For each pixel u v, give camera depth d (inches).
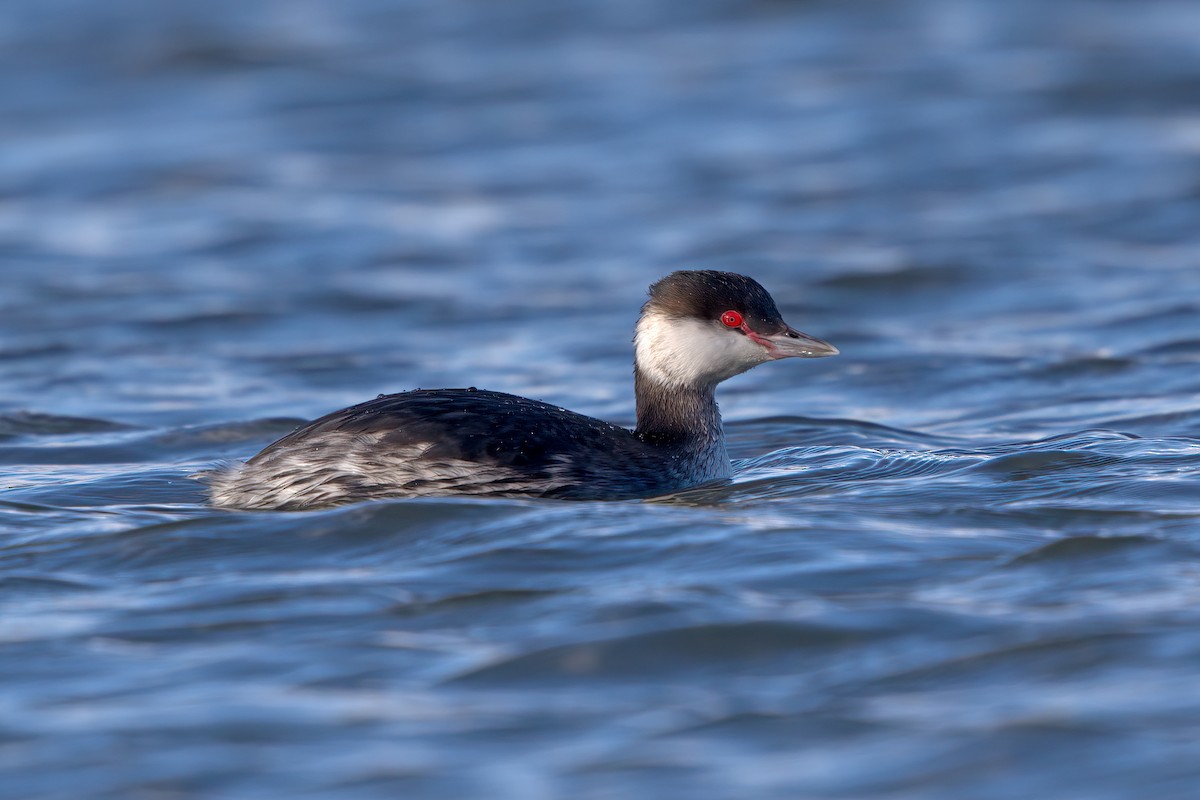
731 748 275.3
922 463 502.6
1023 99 1310.3
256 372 704.4
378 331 781.9
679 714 289.9
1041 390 654.5
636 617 335.9
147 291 857.5
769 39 1572.3
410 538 403.9
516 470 458.0
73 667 315.9
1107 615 329.4
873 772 265.6
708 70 1455.5
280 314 810.2
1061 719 280.4
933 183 1090.7
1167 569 361.7
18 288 863.1
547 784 263.1
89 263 925.2
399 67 1496.1
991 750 270.7
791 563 375.2
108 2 1782.7
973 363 701.3
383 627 336.5
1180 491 442.3
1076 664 304.5
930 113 1280.8
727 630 327.0
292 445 464.4
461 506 424.5
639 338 517.0
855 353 729.6
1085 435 538.0
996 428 588.1
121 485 497.4
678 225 1004.6
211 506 463.2
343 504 450.6
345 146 1244.5
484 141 1250.0
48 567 387.9
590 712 291.3
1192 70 1369.3
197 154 1221.1
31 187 1131.9
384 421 461.1
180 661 318.3
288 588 365.1
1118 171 1098.1
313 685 304.8
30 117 1346.0
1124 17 1604.3
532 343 755.4
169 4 1770.4
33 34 1640.0
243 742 279.3
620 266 911.0
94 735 282.4
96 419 613.6
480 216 1039.0
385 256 940.0
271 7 1763.0
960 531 403.9
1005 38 1533.0
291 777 266.4
